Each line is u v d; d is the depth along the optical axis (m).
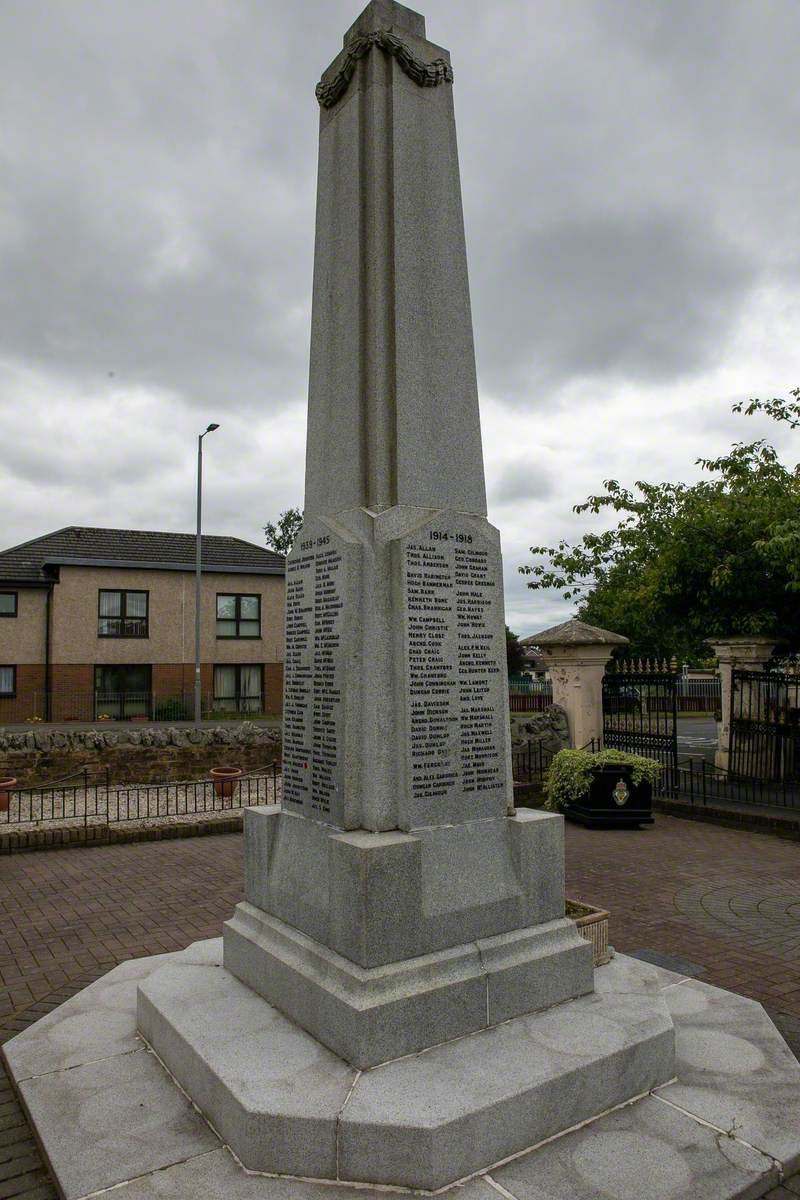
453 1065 3.37
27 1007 4.95
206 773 14.48
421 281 4.41
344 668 4.00
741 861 8.80
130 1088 3.69
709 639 13.68
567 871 8.39
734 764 13.27
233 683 29.33
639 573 15.66
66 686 26.70
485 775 4.18
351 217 4.48
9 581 26.19
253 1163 3.07
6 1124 3.62
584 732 13.06
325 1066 3.38
